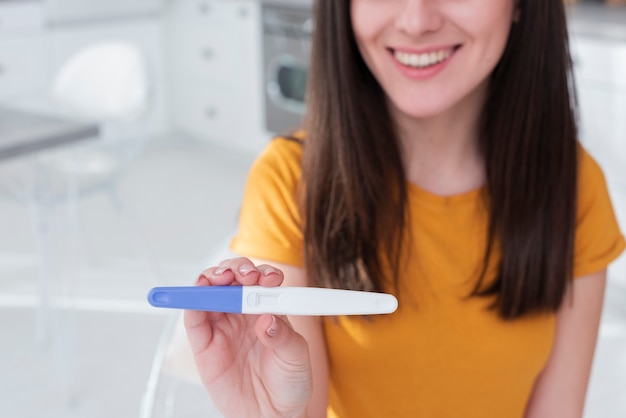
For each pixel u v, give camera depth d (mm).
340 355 978
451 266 971
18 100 3996
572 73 1005
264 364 744
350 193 949
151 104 3088
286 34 4176
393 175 967
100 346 2814
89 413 2436
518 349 980
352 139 948
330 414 1029
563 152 981
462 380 989
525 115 973
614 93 2938
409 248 971
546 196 975
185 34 4988
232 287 670
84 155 2982
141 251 3592
